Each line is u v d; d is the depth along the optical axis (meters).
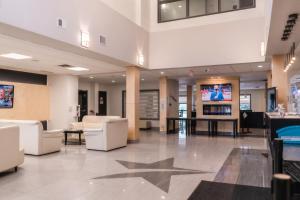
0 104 8.82
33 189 3.83
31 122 6.35
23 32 4.40
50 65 8.41
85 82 13.88
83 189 3.84
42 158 6.05
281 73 6.79
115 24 7.01
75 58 7.11
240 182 4.18
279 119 3.55
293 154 2.45
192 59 8.37
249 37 7.62
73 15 5.41
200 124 12.34
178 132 12.31
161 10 9.15
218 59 8.01
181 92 19.02
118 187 3.93
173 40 8.67
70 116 10.70
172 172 4.80
